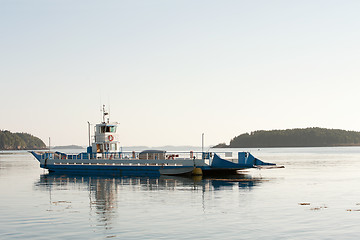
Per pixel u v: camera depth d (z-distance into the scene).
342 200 40.44
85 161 77.81
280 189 49.38
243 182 58.16
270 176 68.75
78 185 56.00
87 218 32.12
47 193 47.72
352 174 73.19
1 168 103.88
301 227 28.59
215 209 35.53
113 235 26.81
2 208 37.16
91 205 38.34
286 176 68.75
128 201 40.47
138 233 27.23
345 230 27.72
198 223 29.97
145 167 70.75
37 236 26.73
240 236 26.31
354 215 32.66
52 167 81.44
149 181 59.97
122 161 73.19
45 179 66.88
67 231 27.97
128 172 72.19
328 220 30.80
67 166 79.38
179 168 68.44
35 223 30.48
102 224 29.94
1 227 29.30
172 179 63.00
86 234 27.12
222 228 28.41
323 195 44.03
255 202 39.22
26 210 35.94
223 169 69.94
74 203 39.69
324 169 88.12
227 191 47.50
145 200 41.00
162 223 30.09
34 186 55.78
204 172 70.44
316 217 31.89
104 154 77.25
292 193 45.59
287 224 29.52
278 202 39.19
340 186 52.69
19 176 74.25
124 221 30.89
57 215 33.44
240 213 33.66
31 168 103.19
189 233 27.11
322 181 59.62
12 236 26.78
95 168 75.62
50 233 27.48
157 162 70.31
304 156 179.62
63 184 57.91
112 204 38.78
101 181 61.09
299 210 34.91
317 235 26.47
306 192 46.50
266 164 69.94
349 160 135.38
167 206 37.25
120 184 56.25
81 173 77.38
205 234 26.84
